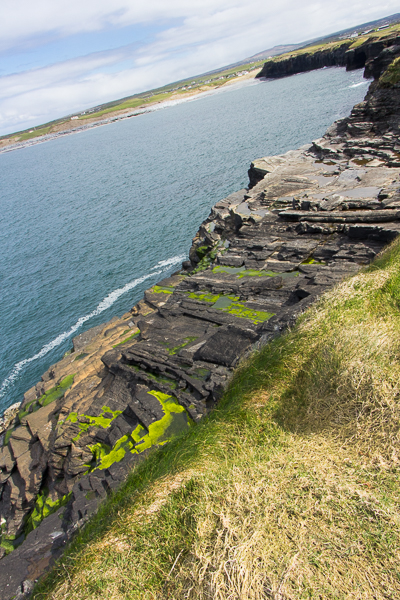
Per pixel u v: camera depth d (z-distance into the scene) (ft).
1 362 131.85
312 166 107.96
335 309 33.60
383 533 16.57
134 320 77.51
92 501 33.06
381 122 116.06
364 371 24.08
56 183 435.53
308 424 23.85
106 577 18.25
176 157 371.97
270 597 15.31
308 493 19.11
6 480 55.21
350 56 548.72
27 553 31.78
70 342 130.93
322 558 16.22
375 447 20.81
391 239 60.80
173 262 163.22
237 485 20.26
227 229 98.32
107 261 182.70
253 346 40.34
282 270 66.54
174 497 21.17
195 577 16.58
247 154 292.61
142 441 36.94
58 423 52.90
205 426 28.48
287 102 485.97
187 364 44.65
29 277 189.67
